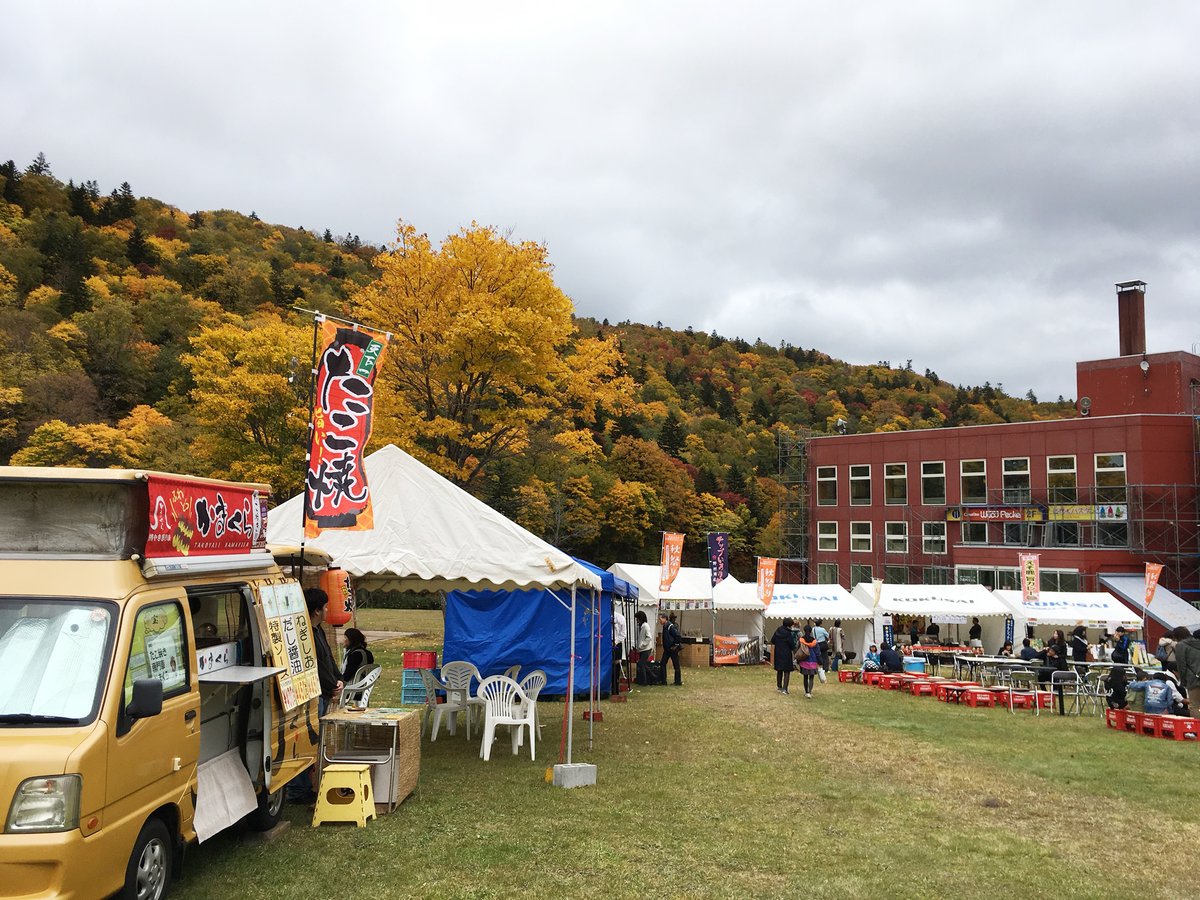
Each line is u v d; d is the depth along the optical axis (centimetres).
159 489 510
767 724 1388
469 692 1183
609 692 1770
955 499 4475
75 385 4822
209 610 626
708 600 2725
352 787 716
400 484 981
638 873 611
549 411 2673
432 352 2512
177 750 505
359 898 542
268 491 702
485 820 739
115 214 10762
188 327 6600
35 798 397
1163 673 1497
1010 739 1308
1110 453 4003
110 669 446
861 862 654
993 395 13412
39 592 465
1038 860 673
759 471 8525
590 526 5291
